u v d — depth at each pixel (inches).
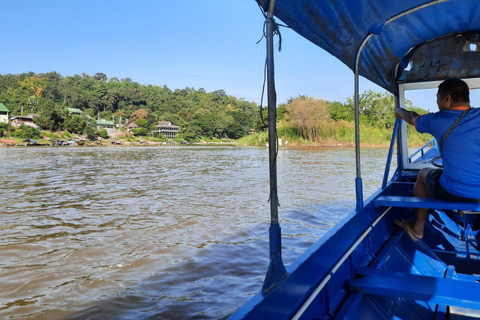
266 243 267.9
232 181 620.7
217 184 581.6
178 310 171.8
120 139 4566.9
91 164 1067.9
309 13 80.8
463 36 153.0
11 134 3663.9
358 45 116.1
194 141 5054.1
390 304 108.2
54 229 314.5
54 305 177.8
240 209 383.6
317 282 83.1
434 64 161.5
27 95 6289.4
